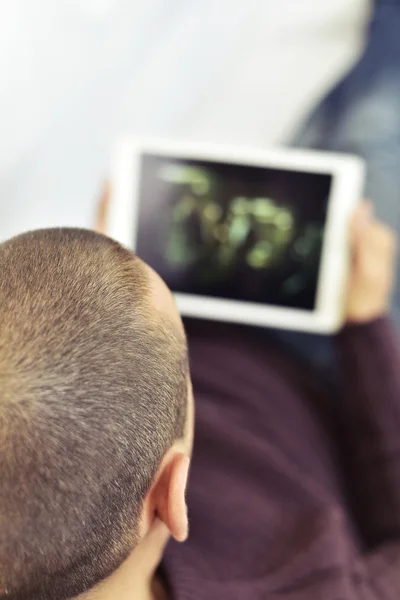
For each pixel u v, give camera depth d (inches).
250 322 29.6
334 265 28.1
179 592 17.6
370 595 22.5
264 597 20.6
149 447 11.9
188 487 24.5
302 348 35.1
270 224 27.7
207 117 39.6
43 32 33.0
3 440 10.4
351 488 30.9
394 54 36.2
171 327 13.0
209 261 28.1
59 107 34.8
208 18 37.6
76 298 11.5
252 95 39.6
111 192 27.4
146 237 27.6
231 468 26.6
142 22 35.5
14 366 10.6
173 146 27.3
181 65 37.7
